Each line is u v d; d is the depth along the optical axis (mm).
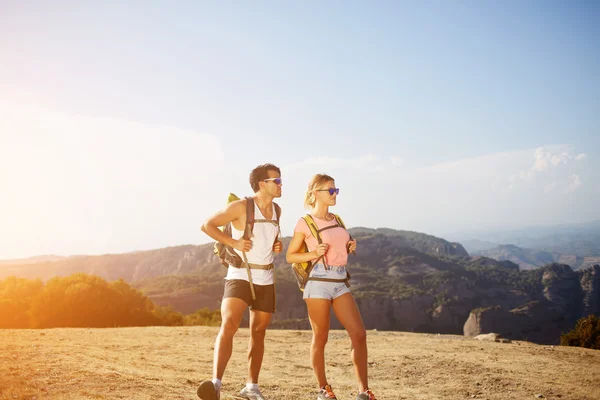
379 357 10039
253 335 4469
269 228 4379
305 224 4660
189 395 4684
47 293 39281
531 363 9891
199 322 47125
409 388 7117
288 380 6977
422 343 12930
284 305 154625
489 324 157750
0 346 6711
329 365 8930
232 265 4312
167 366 6918
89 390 4363
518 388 7363
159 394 4527
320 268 4602
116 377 5000
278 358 9578
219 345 4039
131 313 43406
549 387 7508
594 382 8094
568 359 10758
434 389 7113
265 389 5965
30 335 10148
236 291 4207
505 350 11750
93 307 40094
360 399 4344
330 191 4695
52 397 4039
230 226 4488
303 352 10695
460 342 13258
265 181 4410
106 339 10609
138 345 9773
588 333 24812
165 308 53719
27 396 4016
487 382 7734
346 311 4539
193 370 6848
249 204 4363
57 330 12625
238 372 7387
